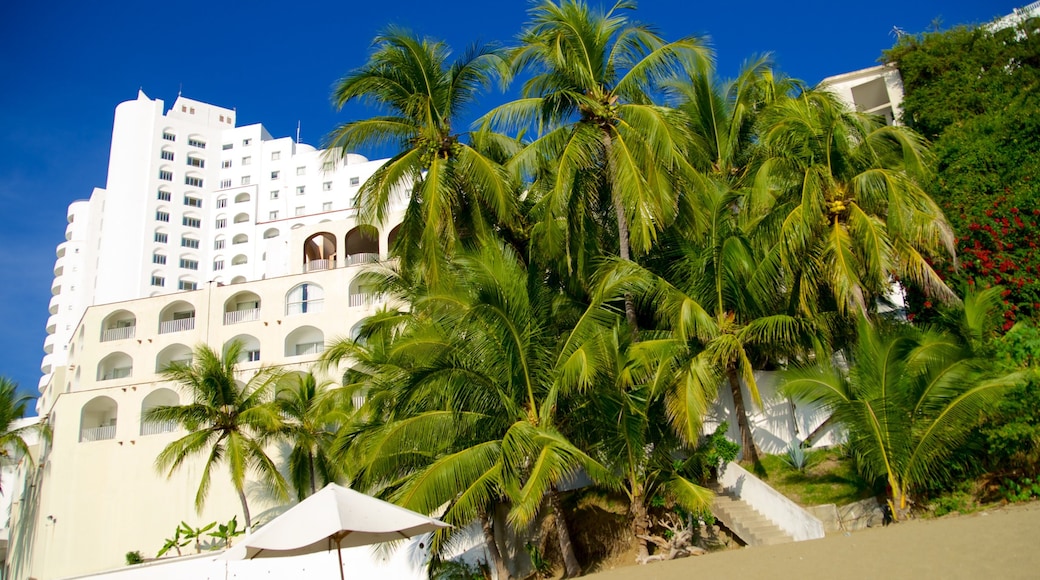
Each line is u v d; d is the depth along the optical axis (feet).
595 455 61.00
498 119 71.41
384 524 38.65
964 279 71.82
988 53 107.86
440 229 71.41
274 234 271.08
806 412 68.64
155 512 125.70
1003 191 77.10
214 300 148.56
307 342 143.13
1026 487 49.67
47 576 125.39
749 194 69.56
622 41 72.02
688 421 58.59
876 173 60.85
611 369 57.77
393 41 76.28
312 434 110.63
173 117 319.68
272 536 37.14
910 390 53.01
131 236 293.64
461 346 58.59
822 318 64.59
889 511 55.21
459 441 59.77
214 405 109.19
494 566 72.02
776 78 89.30
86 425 143.13
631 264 64.08
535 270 71.56
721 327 65.77
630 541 65.57
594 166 70.95
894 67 122.42
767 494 59.57
